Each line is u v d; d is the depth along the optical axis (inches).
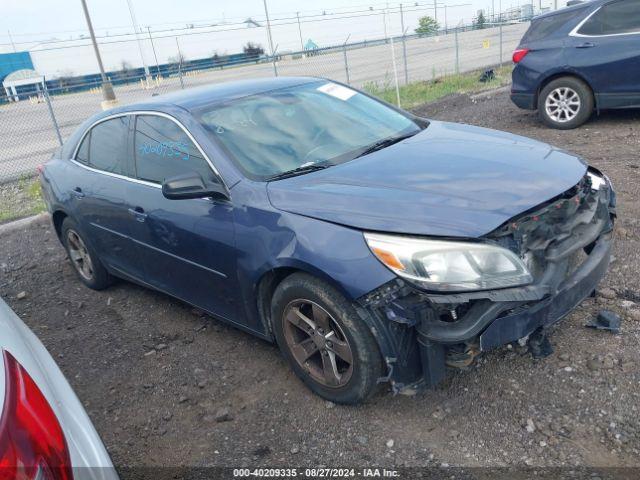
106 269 193.8
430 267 100.8
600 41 306.7
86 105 986.7
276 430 118.6
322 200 116.6
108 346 164.4
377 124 158.9
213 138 139.3
